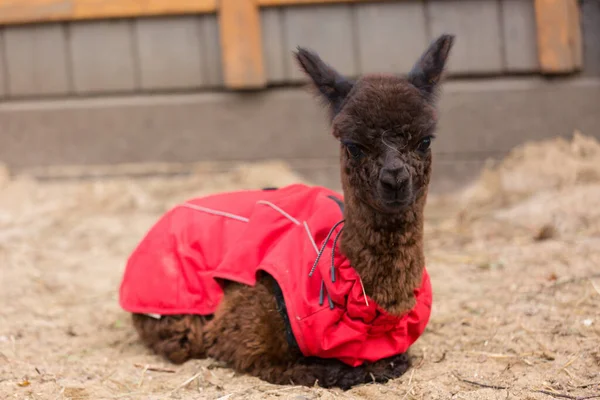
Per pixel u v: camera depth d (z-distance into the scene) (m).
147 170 8.59
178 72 8.53
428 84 3.83
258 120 8.53
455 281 5.62
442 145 8.45
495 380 3.88
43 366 4.26
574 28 8.20
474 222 7.29
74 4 8.35
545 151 8.24
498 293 5.23
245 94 8.51
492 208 7.69
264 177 8.30
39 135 8.65
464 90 8.38
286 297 3.77
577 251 5.91
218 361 4.25
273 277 3.90
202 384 3.97
